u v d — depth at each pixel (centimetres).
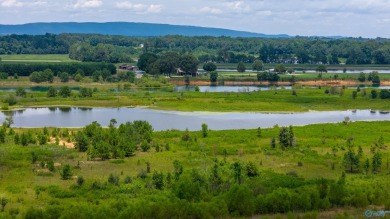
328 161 11506
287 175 10000
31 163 11019
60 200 8269
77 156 11800
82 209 7250
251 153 12281
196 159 11356
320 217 7394
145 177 9762
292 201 7731
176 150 12519
